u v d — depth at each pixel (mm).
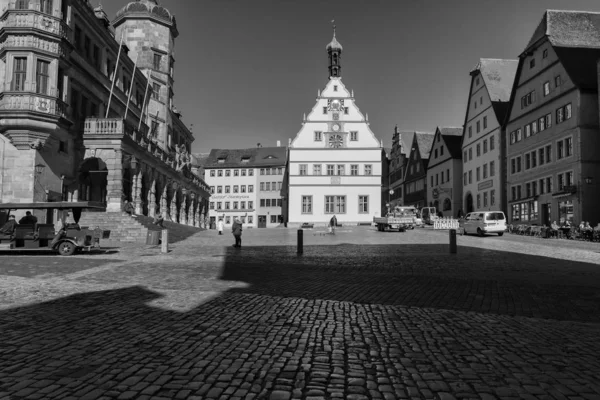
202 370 4719
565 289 10328
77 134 28016
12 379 4449
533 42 41469
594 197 34000
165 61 46938
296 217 61438
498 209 48406
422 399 4039
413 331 6418
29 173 24109
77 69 28250
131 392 4125
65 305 8148
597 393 4191
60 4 25672
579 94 34719
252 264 15547
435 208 63188
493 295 9500
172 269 13789
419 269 14281
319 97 62719
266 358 5125
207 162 99188
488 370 4805
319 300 8758
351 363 5000
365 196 61719
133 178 31172
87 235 18750
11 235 18688
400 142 88250
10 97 23766
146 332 6246
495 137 49406
